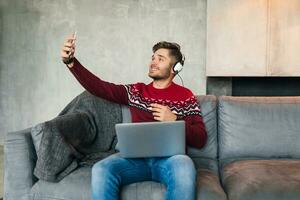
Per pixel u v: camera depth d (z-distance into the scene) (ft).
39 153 6.77
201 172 7.20
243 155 8.20
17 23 14.99
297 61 12.31
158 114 6.79
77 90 14.96
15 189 6.95
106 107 8.33
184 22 14.16
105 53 14.61
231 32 12.50
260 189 6.17
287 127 8.10
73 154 7.07
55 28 14.80
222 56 12.62
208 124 8.25
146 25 14.34
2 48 15.16
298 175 6.61
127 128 6.29
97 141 8.20
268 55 12.38
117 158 6.55
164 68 7.61
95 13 14.55
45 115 15.19
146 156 6.44
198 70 14.20
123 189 6.50
